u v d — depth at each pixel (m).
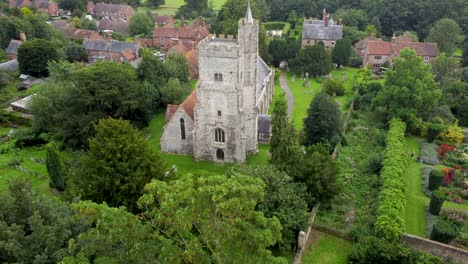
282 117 62.03
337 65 138.75
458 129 82.31
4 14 160.88
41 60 116.31
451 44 136.88
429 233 54.97
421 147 80.00
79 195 47.06
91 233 28.66
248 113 73.88
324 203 58.09
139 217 33.53
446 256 49.50
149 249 27.97
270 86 100.81
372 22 163.75
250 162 74.00
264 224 29.48
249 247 28.83
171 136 75.50
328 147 75.75
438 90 84.81
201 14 195.38
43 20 147.00
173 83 97.19
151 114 90.94
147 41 158.38
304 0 185.00
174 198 28.42
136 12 185.88
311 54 125.38
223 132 71.06
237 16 164.88
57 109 81.50
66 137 78.00
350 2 185.88
